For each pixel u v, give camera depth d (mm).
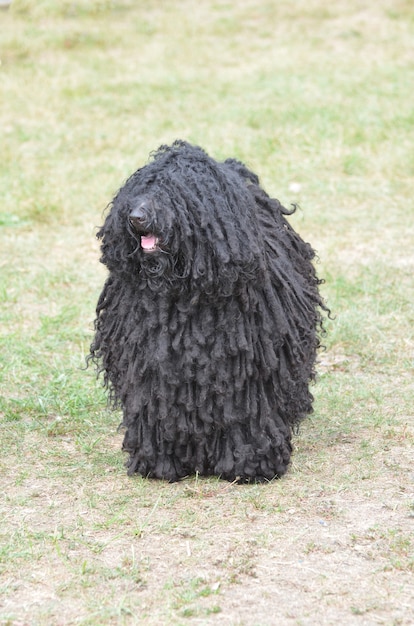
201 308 7016
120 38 24250
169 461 7598
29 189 15797
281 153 17094
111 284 7453
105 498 7434
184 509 7199
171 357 7098
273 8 26453
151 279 6848
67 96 20328
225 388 7164
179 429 7281
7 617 5914
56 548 6668
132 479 7727
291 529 6887
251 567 6410
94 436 8695
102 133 18375
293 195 15430
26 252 13695
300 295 7613
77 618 5926
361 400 9312
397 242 13617
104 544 6727
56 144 17906
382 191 15531
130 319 7211
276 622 5832
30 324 11430
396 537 6766
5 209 15117
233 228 6766
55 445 8539
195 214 6734
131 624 5848
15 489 7660
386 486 7547
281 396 7453
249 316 7133
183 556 6559
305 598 6074
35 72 21656
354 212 14758
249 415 7332
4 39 23625
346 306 11562
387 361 10250
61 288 12484
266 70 21641
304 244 8289
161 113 19328
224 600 6062
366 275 12469
